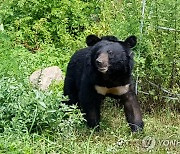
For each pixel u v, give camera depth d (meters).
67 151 8.97
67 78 10.70
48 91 10.37
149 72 11.08
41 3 14.50
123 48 9.64
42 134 9.37
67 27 14.59
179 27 10.86
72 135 9.45
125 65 9.62
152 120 10.65
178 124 10.66
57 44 14.28
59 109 9.61
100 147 9.14
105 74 9.61
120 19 11.94
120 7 13.88
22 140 9.02
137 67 10.89
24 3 14.68
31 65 13.03
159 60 10.99
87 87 9.91
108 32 13.52
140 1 11.18
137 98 11.02
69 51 13.73
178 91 11.12
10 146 8.66
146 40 10.96
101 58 9.30
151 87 11.23
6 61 12.24
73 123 9.88
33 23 14.54
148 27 11.00
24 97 9.67
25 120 9.42
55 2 14.50
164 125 10.41
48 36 14.25
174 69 11.02
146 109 11.36
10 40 14.16
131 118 10.04
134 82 10.97
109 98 11.13
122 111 10.96
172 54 10.90
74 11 14.45
